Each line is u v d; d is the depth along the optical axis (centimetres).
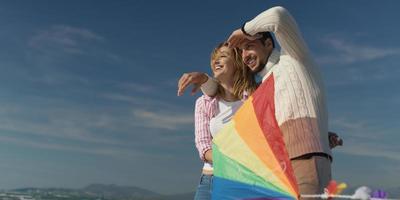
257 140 340
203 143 484
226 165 356
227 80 489
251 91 476
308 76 346
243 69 480
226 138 365
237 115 365
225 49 487
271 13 342
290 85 341
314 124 331
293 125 331
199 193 499
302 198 302
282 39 346
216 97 493
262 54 390
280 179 315
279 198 311
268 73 378
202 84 488
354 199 234
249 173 336
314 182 310
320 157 321
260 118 345
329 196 265
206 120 491
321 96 348
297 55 348
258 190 326
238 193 339
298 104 335
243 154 346
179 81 483
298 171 320
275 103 346
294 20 348
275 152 324
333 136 388
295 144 326
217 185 358
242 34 378
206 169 496
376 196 226
